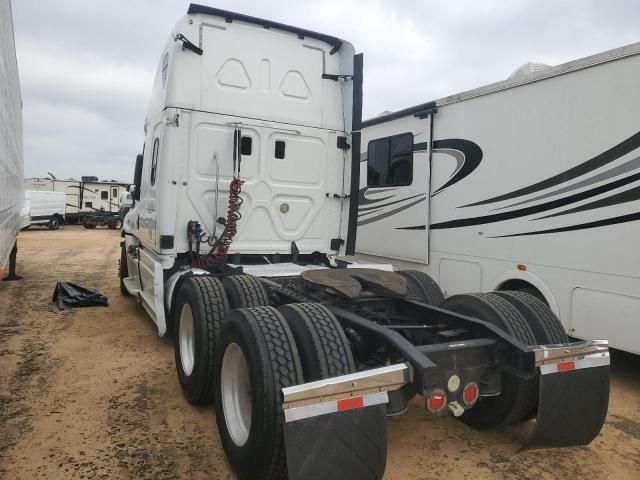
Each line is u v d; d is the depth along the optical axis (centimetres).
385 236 749
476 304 381
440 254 654
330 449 244
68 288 799
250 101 545
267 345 283
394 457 338
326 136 587
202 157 527
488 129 583
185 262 532
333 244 598
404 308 427
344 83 593
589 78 479
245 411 311
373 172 775
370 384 256
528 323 373
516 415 347
